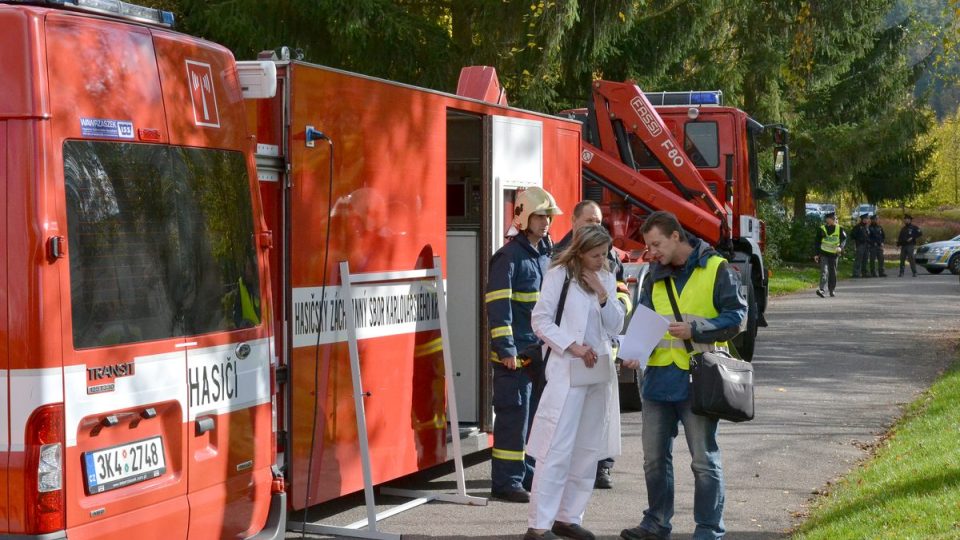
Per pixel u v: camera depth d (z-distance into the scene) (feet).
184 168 16.67
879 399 39.40
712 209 45.98
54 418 14.11
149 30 16.19
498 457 25.41
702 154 48.32
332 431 22.06
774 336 59.36
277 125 20.85
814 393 40.65
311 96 21.25
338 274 22.15
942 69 62.28
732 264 47.11
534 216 25.00
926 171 145.38
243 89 19.21
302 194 21.08
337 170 22.03
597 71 62.34
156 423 15.88
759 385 42.52
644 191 45.80
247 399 17.88
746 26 80.12
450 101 25.95
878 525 20.86
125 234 15.40
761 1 77.30
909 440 29.68
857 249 118.42
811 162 119.34
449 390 25.12
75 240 14.55
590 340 21.13
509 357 24.67
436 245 25.50
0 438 14.08
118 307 15.21
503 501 25.34
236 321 17.72
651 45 63.36
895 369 46.98
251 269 18.20
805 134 118.21
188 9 47.34
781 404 38.32
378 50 49.49
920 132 120.47
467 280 28.02
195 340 16.65
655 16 63.10
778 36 81.20
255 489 18.02
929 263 127.85
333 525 22.81
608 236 21.20
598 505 25.09
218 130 17.53
